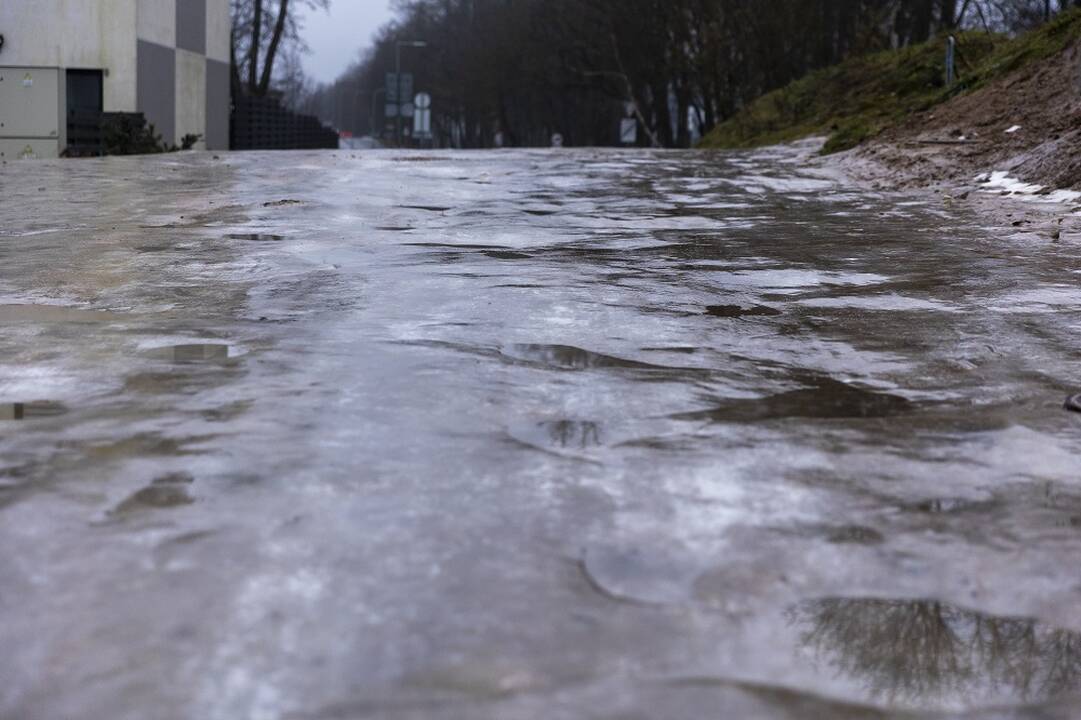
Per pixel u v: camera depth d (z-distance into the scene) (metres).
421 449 2.64
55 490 2.32
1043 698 1.59
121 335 4.00
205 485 2.36
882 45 33.88
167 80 31.42
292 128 50.03
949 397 3.30
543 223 7.79
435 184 11.33
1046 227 7.32
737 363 3.69
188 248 6.41
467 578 1.91
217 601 1.80
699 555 2.05
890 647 1.73
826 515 2.28
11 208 8.94
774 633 1.75
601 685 1.57
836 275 5.49
